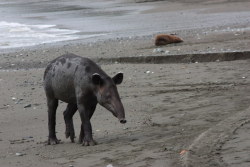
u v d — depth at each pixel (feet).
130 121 69.15
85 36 178.09
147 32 173.47
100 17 241.55
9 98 90.99
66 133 62.34
